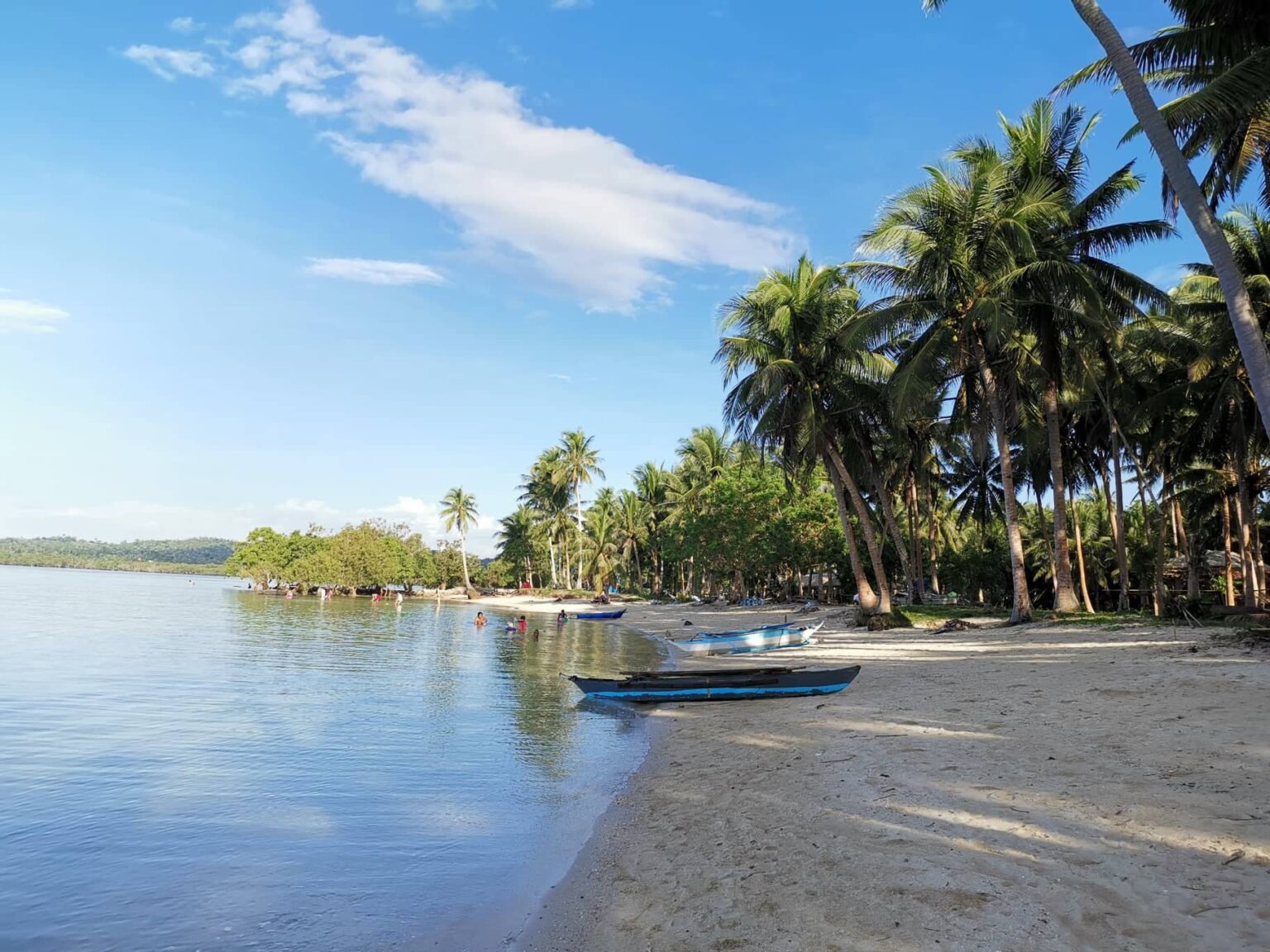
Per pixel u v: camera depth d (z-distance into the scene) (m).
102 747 13.81
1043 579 59.78
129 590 111.81
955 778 8.80
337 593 111.94
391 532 114.75
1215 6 14.54
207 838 9.11
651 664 28.23
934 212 25.56
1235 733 8.98
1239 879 5.32
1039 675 15.52
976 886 5.84
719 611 61.00
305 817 9.94
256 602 84.19
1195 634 18.25
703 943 5.66
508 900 7.21
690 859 7.62
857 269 28.84
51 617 48.59
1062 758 9.00
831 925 5.59
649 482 87.88
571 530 98.88
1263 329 24.11
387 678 24.19
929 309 27.00
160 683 21.77
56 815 9.95
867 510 33.81
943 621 30.50
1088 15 11.66
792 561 52.88
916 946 5.08
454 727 16.05
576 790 11.19
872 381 32.16
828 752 11.20
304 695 20.44
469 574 115.56
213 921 6.86
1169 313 28.12
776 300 32.84
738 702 17.95
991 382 26.59
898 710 13.82
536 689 21.97
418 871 8.03
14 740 14.26
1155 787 7.46
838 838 7.41
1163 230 24.67
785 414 33.06
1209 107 12.67
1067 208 26.45
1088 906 5.27
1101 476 39.75
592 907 6.80
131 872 8.04
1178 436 31.78
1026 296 26.36
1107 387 30.62
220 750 13.77
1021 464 40.78
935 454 45.97
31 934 6.62
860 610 34.31
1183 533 41.97
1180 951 4.58
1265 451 31.20
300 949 6.34
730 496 53.06
